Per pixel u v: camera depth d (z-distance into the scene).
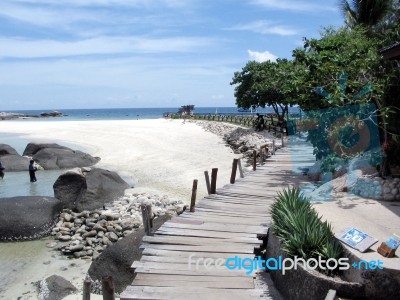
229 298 7.34
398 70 12.56
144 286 7.77
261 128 41.44
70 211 17.95
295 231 7.80
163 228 10.68
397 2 25.42
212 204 13.01
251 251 9.20
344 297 6.65
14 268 12.84
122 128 54.81
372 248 7.25
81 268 12.80
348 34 17.72
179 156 32.16
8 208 15.87
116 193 19.61
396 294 6.46
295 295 7.17
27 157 32.16
